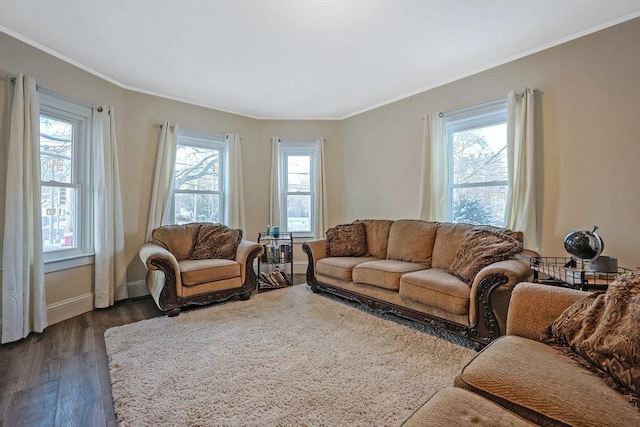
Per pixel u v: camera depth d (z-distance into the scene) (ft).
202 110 14.40
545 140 9.39
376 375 6.35
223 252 12.12
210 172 14.94
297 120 16.44
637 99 7.91
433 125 12.00
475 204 11.46
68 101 10.02
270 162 16.39
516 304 5.25
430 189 12.16
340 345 7.73
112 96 11.60
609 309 4.09
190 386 5.97
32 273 8.71
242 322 9.29
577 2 7.38
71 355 7.36
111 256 11.13
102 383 6.19
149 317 9.89
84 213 10.74
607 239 8.36
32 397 5.72
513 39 8.98
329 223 16.40
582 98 8.72
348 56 9.89
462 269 8.37
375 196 14.78
